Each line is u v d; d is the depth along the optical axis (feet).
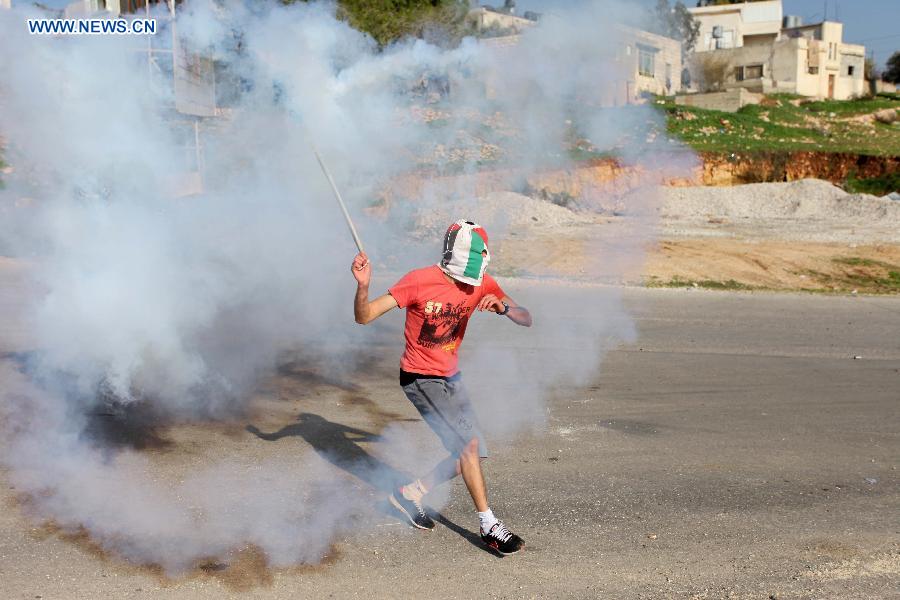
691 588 12.90
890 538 14.79
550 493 16.72
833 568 13.60
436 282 13.76
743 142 102.32
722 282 54.39
